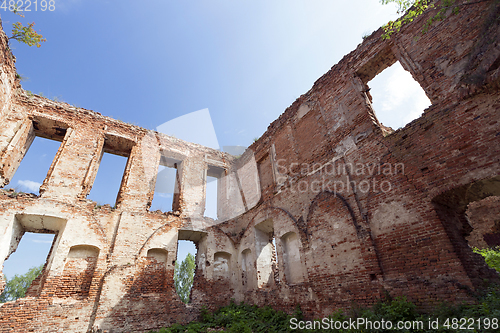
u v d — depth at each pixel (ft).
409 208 21.91
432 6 22.25
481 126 19.15
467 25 22.39
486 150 18.43
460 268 17.98
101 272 31.27
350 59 33.01
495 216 34.81
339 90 33.35
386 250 22.72
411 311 18.39
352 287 24.20
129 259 33.55
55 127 38.50
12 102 34.88
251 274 38.65
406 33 27.40
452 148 20.38
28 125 35.45
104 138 40.75
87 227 32.94
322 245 28.45
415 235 21.01
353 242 25.39
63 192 33.50
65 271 30.01
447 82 22.33
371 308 21.80
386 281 21.81
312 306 27.20
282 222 35.12
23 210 29.96
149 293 33.30
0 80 30.45
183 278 93.04
